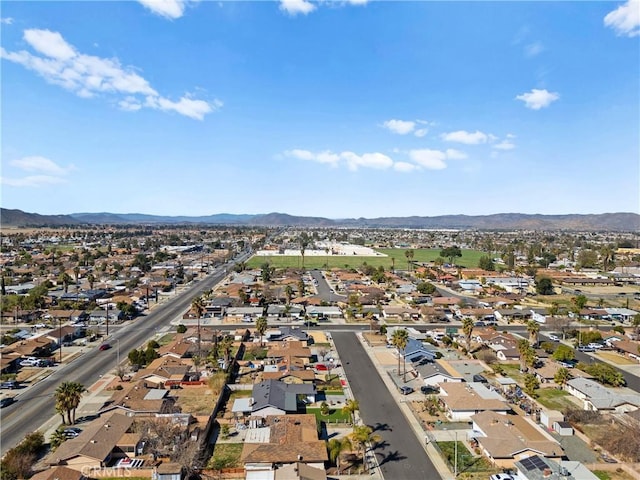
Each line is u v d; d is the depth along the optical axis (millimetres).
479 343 103000
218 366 83312
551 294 167000
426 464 51625
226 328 114875
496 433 55406
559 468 47281
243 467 49250
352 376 80500
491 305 146250
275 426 57500
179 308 137625
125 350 95125
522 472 47594
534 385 72750
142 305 140750
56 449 51188
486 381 77188
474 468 50500
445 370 79188
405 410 66312
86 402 67625
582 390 70625
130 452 52469
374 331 111000
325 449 51281
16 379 77188
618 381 76000
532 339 101250
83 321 119750
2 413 63719
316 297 152375
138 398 65625
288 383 74500
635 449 51594
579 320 126688
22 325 115250
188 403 67625
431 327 118938
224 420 60938
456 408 63312
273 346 98812
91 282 163000
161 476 46625
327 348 97312
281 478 46156
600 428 59594
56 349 95500
